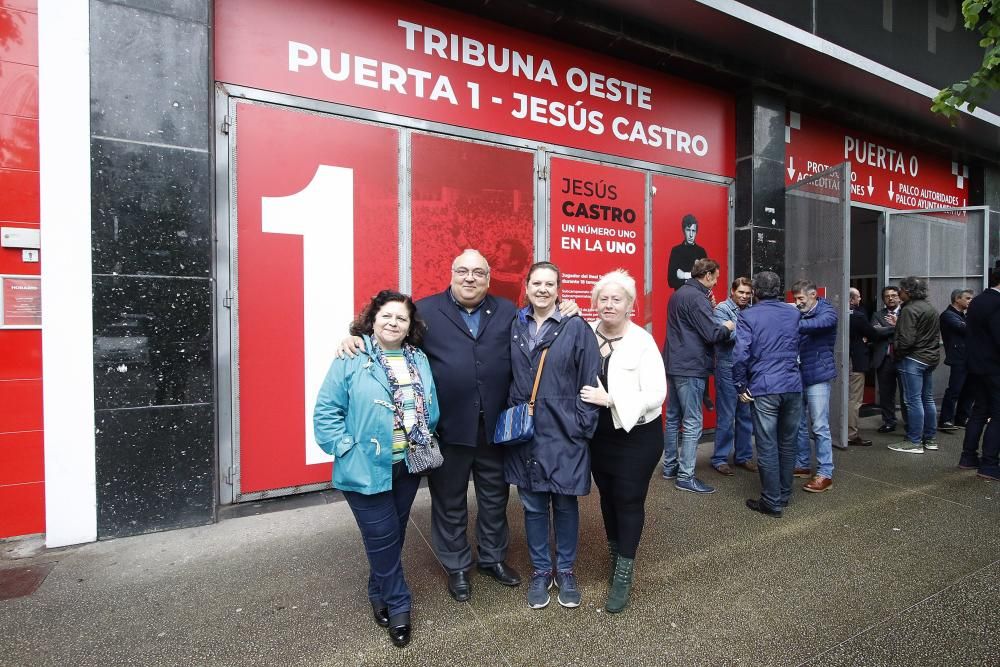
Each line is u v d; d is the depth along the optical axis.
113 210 2.91
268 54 3.42
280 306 3.46
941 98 3.84
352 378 1.99
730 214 5.56
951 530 3.14
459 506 2.43
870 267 8.55
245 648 2.04
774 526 3.20
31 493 2.89
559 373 2.26
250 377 3.38
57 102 2.80
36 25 2.78
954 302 5.71
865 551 2.87
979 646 2.06
